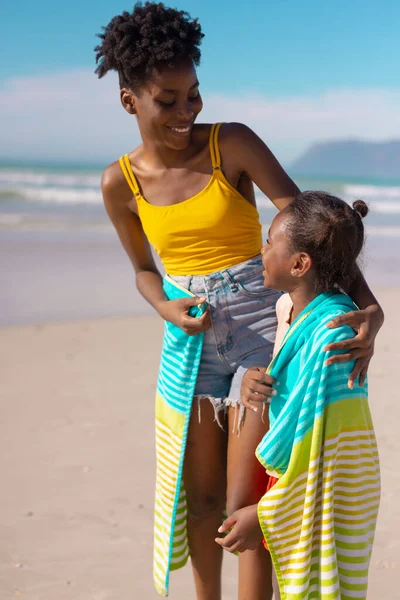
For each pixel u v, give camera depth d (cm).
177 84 266
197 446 289
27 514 423
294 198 268
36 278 1168
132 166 295
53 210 2223
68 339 835
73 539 396
